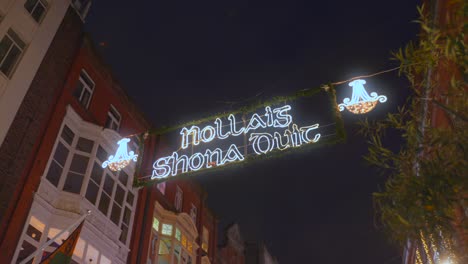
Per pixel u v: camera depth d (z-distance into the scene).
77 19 20.45
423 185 5.42
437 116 9.10
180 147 14.44
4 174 14.64
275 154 12.33
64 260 12.47
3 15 16.56
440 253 5.57
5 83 15.73
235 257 36.16
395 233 5.92
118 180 20.41
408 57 6.09
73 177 17.80
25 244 14.94
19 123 15.79
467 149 5.45
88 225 17.22
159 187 25.30
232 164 12.91
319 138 11.87
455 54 5.25
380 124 6.79
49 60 18.02
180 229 24.97
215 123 14.20
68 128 18.47
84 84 20.12
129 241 20.41
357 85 11.55
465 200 5.27
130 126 23.11
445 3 8.70
